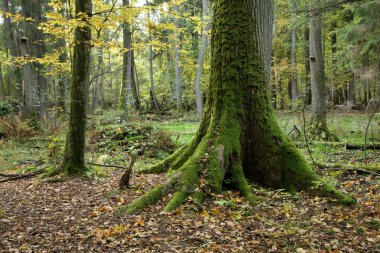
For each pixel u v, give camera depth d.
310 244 4.09
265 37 6.82
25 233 4.66
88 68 8.02
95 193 6.49
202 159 6.02
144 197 5.48
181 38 25.30
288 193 6.00
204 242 4.23
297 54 32.56
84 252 4.06
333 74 29.91
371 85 23.92
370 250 3.93
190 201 5.42
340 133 13.83
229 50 6.68
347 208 5.23
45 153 11.12
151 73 30.36
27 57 10.20
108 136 13.01
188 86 32.84
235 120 6.52
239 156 6.34
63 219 5.18
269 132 6.48
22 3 18.55
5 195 6.67
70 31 8.48
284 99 28.80
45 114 15.13
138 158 10.82
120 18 8.12
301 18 12.72
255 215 5.07
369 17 16.67
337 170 7.43
